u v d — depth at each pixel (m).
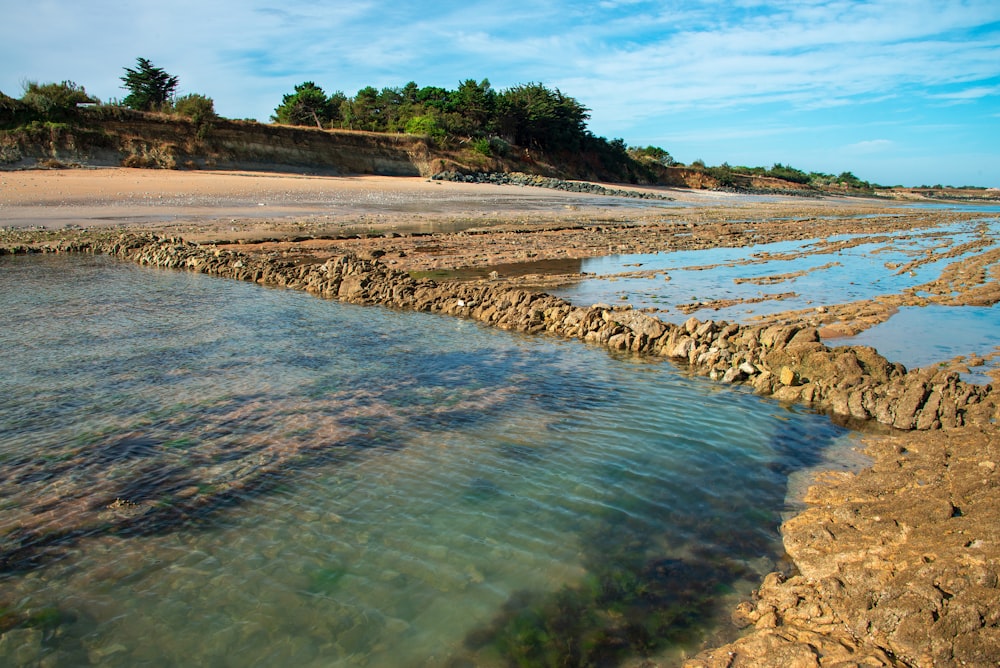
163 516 5.91
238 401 8.71
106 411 8.30
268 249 23.81
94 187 39.22
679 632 4.59
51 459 6.98
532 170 83.75
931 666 4.10
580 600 4.89
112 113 52.44
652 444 7.66
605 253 24.78
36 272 18.97
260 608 4.73
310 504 6.14
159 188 41.25
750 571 5.31
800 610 4.75
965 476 6.42
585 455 7.29
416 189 55.03
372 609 4.73
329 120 83.56
